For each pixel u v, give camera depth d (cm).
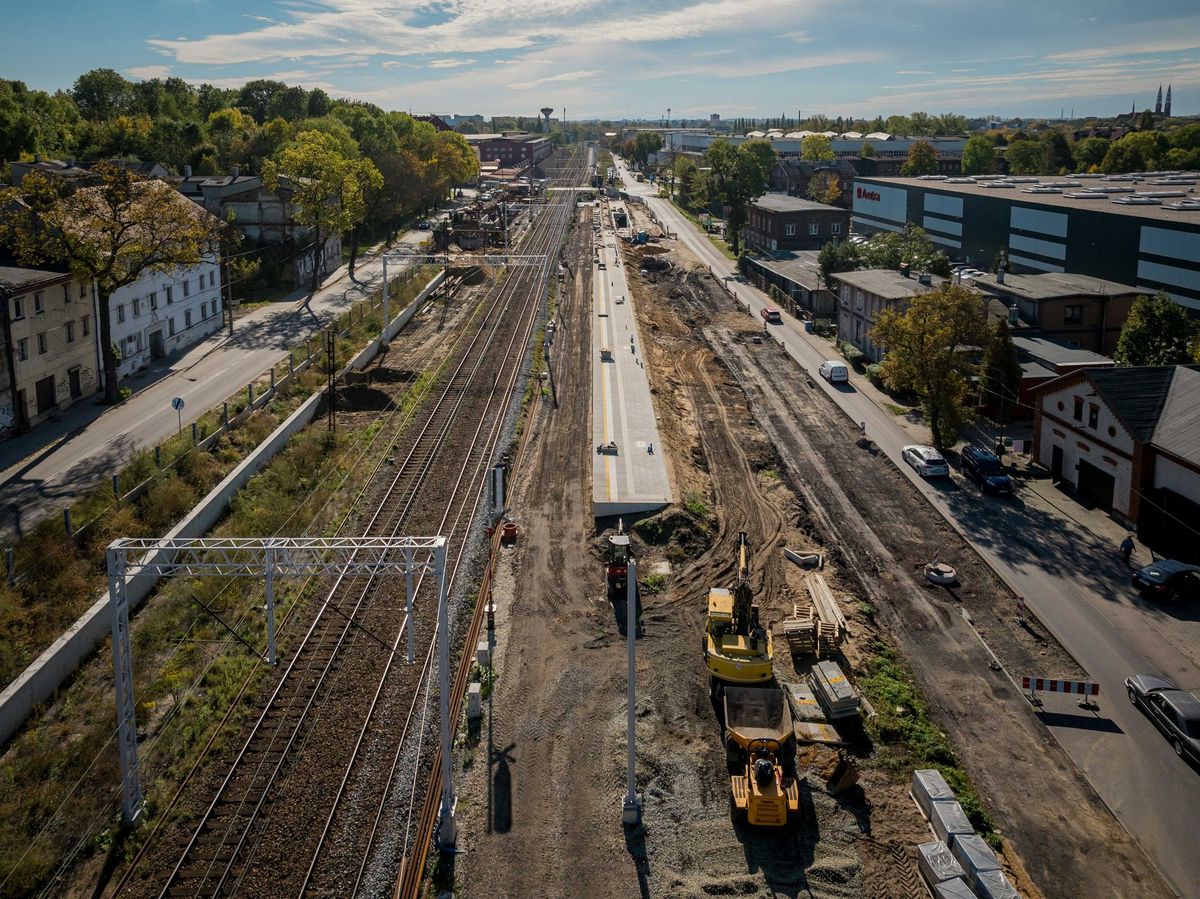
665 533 4400
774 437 5912
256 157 13412
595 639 3522
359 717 3031
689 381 7156
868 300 7656
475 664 3288
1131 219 8062
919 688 3303
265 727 2980
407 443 5594
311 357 6850
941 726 3095
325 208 9181
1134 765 2903
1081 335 6975
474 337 8131
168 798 2664
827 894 2367
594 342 7912
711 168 13062
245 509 4578
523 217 15488
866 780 2792
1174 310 5912
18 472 4650
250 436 5309
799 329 8800
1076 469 4941
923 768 2844
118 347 6191
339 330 7694
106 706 3081
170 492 4378
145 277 6519
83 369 5762
